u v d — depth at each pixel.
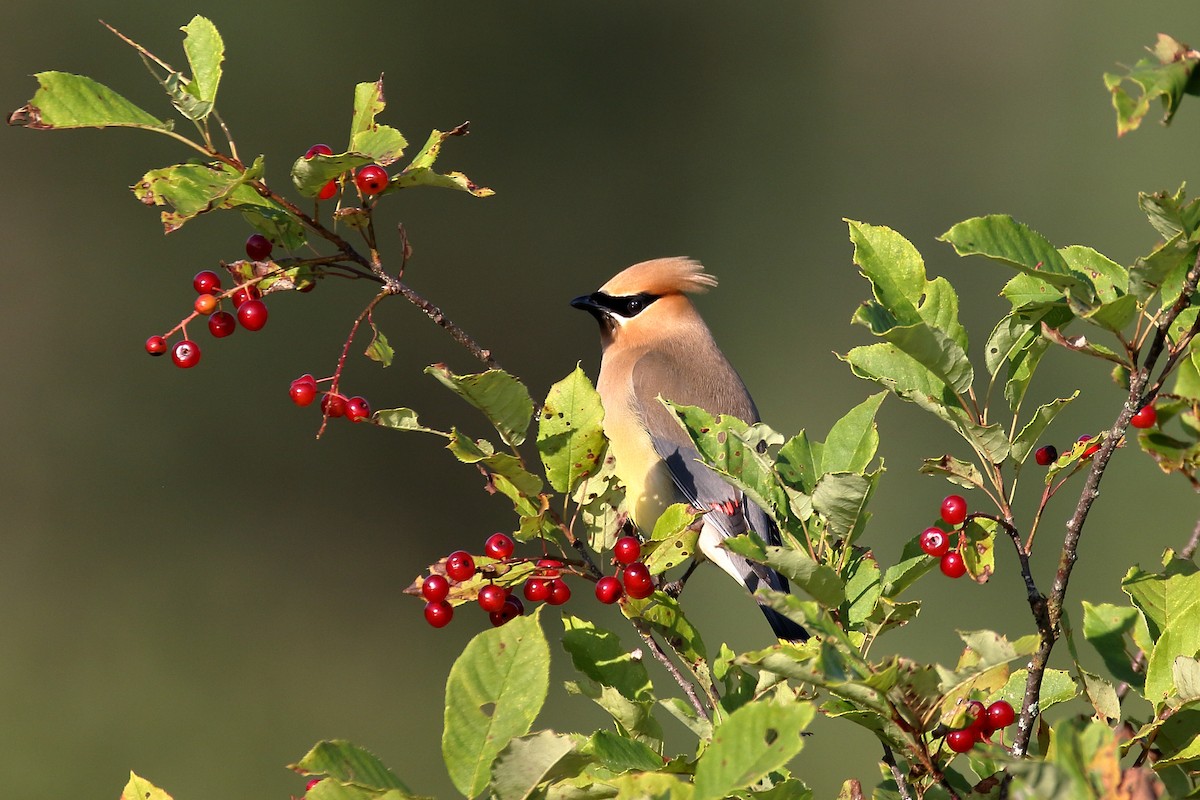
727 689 4.56
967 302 18.03
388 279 4.82
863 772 12.68
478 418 17.77
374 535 16.88
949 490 15.80
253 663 15.74
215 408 17.19
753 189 19.92
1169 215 3.60
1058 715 8.88
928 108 20.00
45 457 16.75
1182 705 3.80
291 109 19.38
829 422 18.33
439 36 19.73
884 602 4.27
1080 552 14.82
